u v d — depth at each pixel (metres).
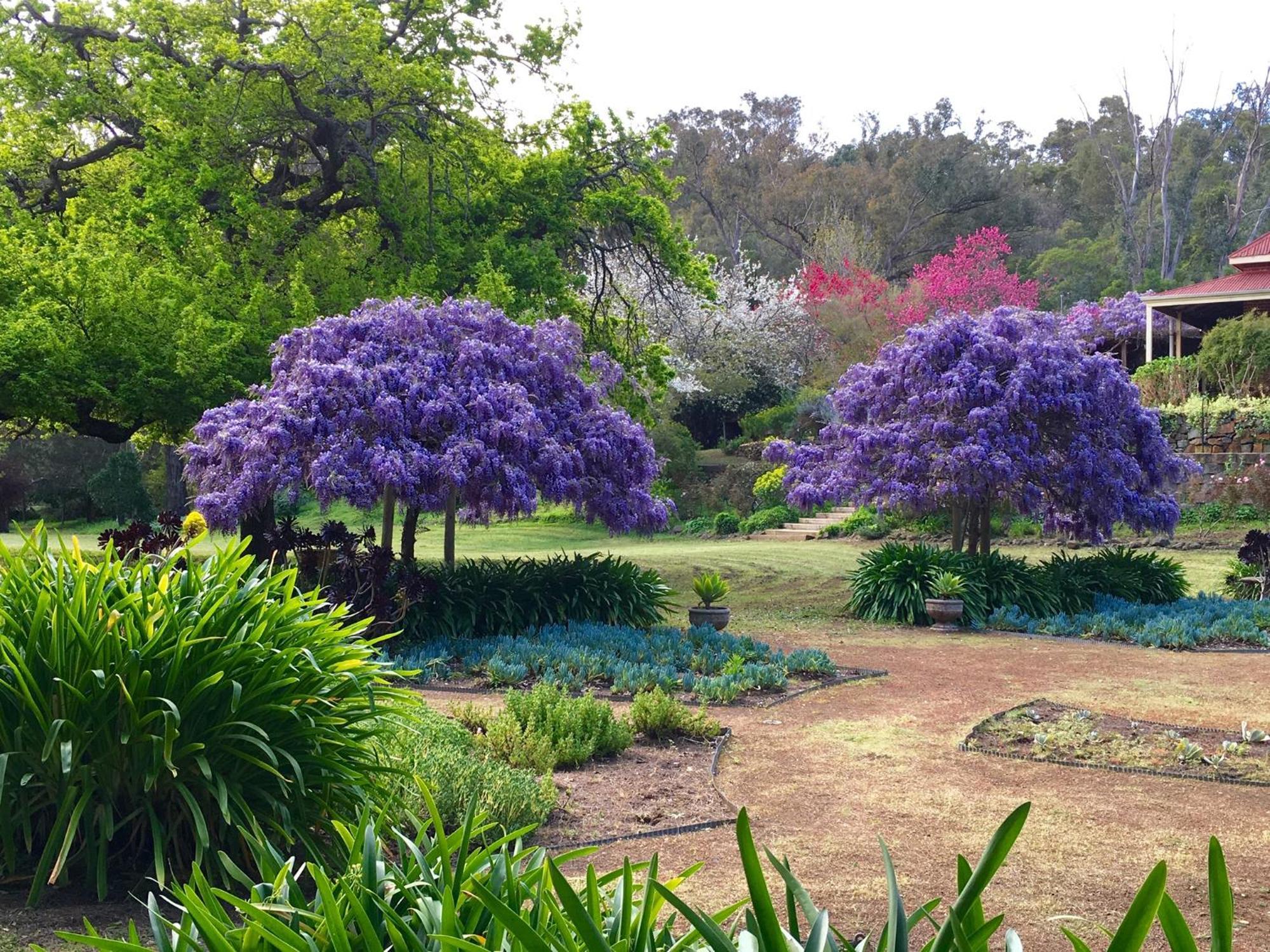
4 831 4.28
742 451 34.50
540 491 12.28
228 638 4.57
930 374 15.37
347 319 12.59
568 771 6.95
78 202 18.75
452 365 12.41
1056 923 4.44
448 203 19.14
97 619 4.39
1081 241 57.59
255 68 16.69
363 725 5.43
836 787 6.67
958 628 14.42
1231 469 24.11
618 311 31.00
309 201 19.19
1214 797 6.40
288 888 2.73
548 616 12.52
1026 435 15.27
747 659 11.01
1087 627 13.88
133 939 2.46
